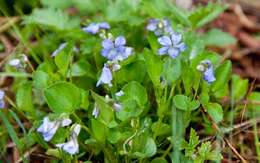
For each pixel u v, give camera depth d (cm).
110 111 41
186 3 67
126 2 56
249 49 63
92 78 49
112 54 44
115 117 43
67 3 61
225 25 66
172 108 43
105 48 44
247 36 65
